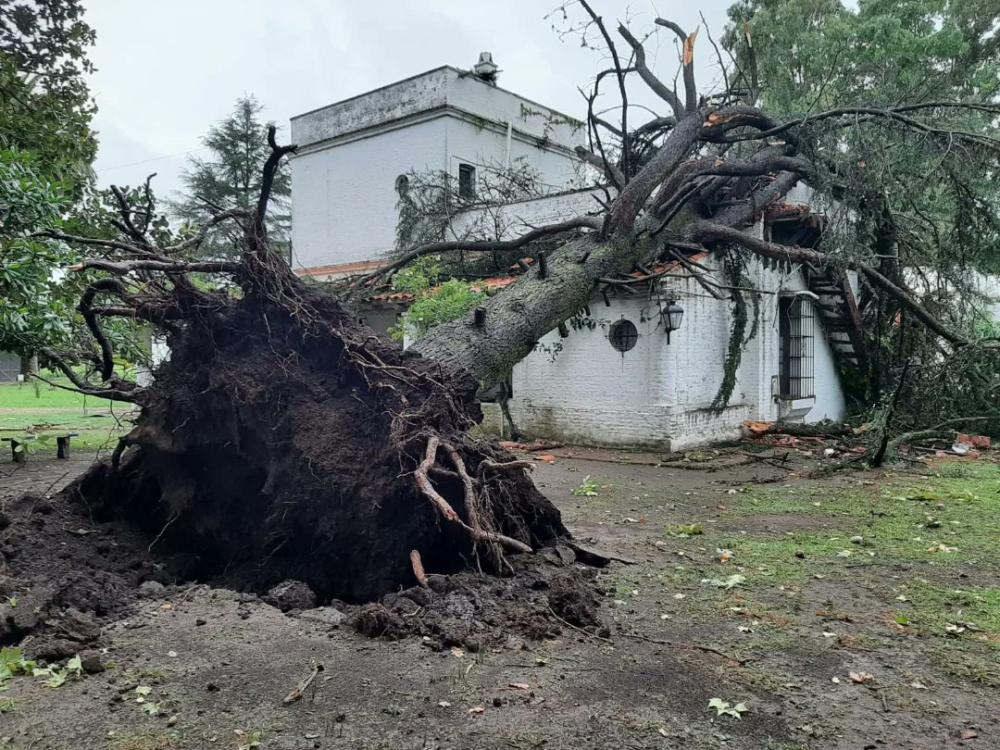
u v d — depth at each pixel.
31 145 11.53
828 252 10.44
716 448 12.62
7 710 2.92
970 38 19.78
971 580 5.05
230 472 5.80
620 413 12.59
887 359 14.98
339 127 19.78
